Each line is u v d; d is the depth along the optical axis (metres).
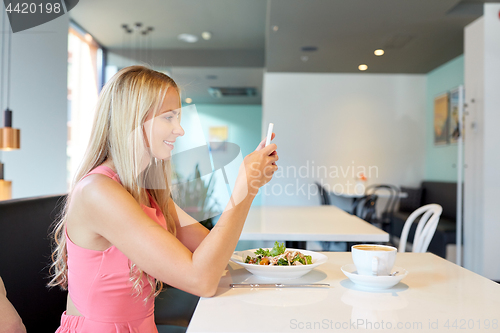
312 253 0.98
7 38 2.88
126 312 0.77
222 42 5.39
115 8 4.30
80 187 0.74
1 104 2.82
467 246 3.50
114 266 0.75
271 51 4.54
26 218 1.14
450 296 0.72
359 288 0.77
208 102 8.35
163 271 0.69
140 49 5.55
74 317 0.78
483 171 3.27
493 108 3.28
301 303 0.68
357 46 4.27
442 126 5.03
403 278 0.78
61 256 0.88
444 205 4.55
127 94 0.71
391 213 4.96
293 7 3.26
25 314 1.08
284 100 5.59
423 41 4.07
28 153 3.16
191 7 4.27
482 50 3.32
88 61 5.14
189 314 1.28
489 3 3.33
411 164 5.53
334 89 5.58
